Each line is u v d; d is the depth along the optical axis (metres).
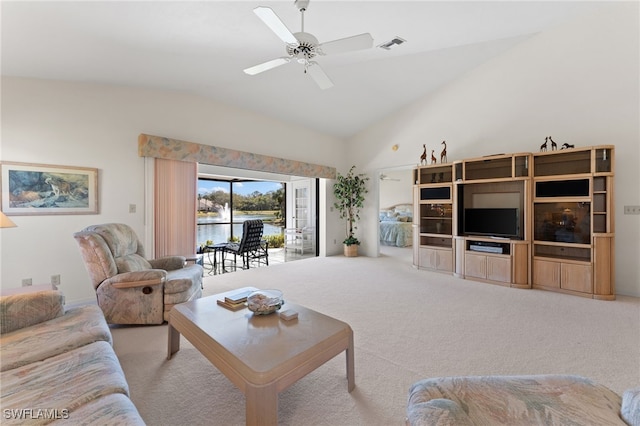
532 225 4.12
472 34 4.03
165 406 1.68
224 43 3.08
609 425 0.92
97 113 3.64
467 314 3.10
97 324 1.74
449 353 2.28
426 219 5.49
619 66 3.80
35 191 3.24
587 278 3.67
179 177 4.35
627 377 1.95
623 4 3.75
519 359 2.19
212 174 7.14
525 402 1.02
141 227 3.98
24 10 2.15
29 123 3.21
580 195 3.76
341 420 1.58
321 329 1.77
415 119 5.89
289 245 8.31
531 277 4.13
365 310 3.23
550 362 2.15
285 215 9.19
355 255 6.83
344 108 5.80
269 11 2.00
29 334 1.59
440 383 1.15
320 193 6.99
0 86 3.06
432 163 5.48
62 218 3.40
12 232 3.13
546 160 4.21
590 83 4.00
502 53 4.73
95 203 3.61
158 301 2.80
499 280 4.29
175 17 2.50
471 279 4.58
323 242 6.91
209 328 1.79
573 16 4.00
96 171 3.62
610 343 2.43
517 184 4.47
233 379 1.44
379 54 4.26
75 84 3.48
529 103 4.51
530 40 4.46
